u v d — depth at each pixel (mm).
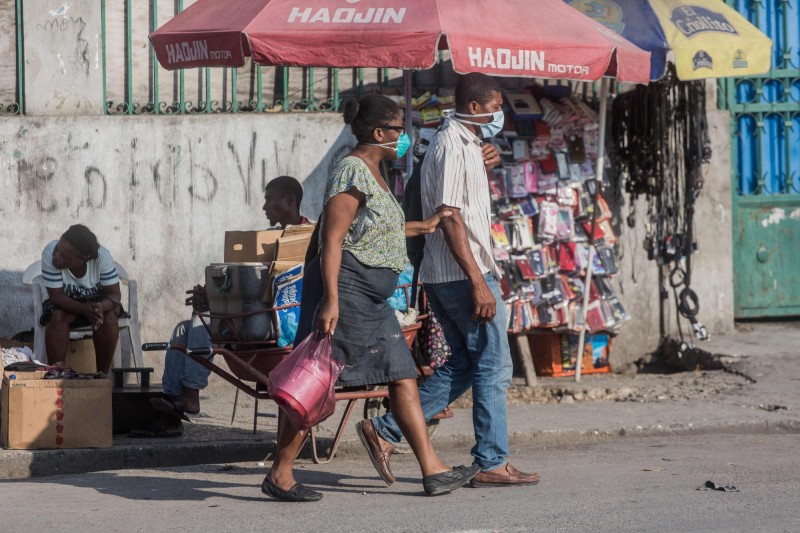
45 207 15172
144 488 9797
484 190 9445
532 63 11992
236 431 12367
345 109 8992
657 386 15133
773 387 14375
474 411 9523
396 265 8812
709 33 14484
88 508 8852
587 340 16406
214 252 15547
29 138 15148
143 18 15656
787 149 17812
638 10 14578
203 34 12016
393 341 8883
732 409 13391
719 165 17172
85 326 13336
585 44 12258
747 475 9992
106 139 15297
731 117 17625
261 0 12266
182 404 11859
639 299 16812
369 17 11727
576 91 16656
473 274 9102
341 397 10000
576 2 14773
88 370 13555
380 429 9469
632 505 8609
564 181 15758
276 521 8219
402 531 7816
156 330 15438
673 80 16375
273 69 16062
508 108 15641
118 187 15344
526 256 15562
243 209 15617
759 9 17672
